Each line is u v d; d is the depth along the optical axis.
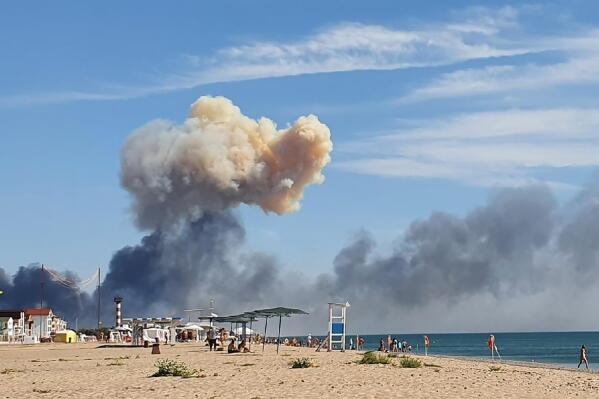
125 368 50.41
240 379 38.44
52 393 33.31
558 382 37.47
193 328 129.50
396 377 38.97
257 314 73.00
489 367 53.72
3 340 137.12
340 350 79.50
